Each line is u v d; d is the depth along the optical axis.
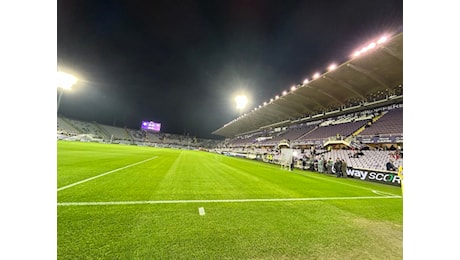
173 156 16.88
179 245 1.98
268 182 6.77
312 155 17.98
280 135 32.56
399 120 15.49
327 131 22.53
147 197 3.68
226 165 12.22
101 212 2.73
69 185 4.14
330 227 2.82
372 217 3.47
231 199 4.01
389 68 14.98
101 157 10.65
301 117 30.50
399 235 2.66
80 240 1.92
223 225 2.60
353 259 1.98
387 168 10.18
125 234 2.12
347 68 16.28
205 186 5.17
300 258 1.91
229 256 1.84
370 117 19.17
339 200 4.71
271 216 3.12
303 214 3.35
